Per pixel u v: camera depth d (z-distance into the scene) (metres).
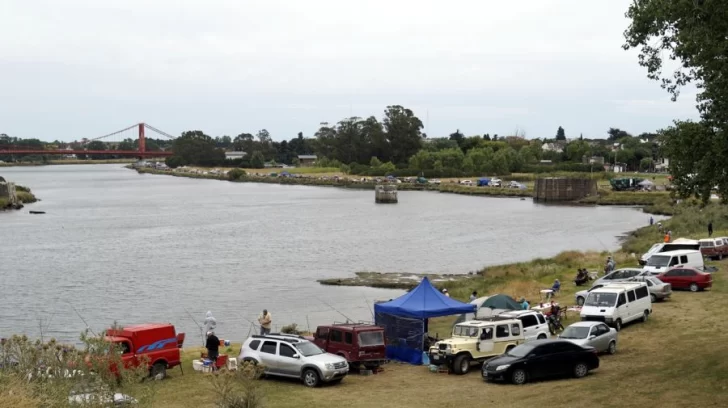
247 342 32.19
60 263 88.31
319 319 55.00
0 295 67.69
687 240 64.81
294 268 82.56
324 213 159.38
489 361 30.53
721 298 46.16
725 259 63.97
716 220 94.00
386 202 189.25
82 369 22.50
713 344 33.44
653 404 24.59
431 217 148.00
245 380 25.77
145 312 59.72
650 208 154.62
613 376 29.36
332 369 30.08
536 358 29.70
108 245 106.06
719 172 26.89
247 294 66.69
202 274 79.00
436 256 91.44
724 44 24.38
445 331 43.12
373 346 33.00
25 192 199.88
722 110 26.38
